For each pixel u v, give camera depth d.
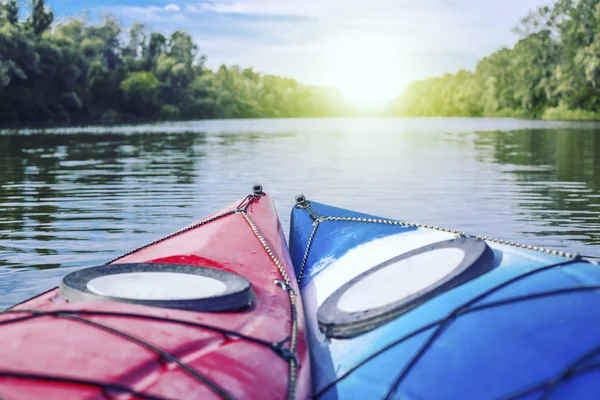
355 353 2.65
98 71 69.06
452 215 7.57
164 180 11.11
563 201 8.55
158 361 2.16
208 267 3.11
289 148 20.27
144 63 93.88
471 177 11.37
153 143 23.28
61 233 6.53
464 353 2.36
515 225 6.93
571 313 2.41
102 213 7.72
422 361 2.41
